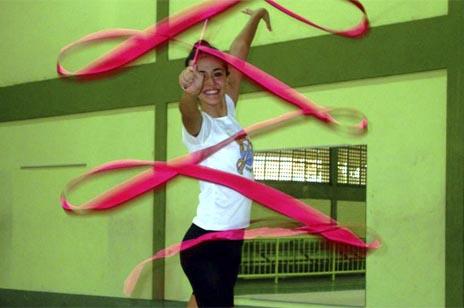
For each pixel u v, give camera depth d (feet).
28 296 25.59
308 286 24.79
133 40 14.17
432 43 17.19
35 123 25.76
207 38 20.98
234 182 10.34
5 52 26.71
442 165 17.04
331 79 18.81
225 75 10.83
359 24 17.44
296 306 19.80
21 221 25.99
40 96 25.45
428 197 17.24
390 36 17.87
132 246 22.75
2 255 26.50
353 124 18.49
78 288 24.20
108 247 23.39
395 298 17.63
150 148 22.58
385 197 17.90
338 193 21.03
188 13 13.06
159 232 21.95
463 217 16.49
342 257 24.90
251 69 12.09
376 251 17.99
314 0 19.21
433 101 17.26
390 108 17.92
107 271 23.39
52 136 25.23
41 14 25.64
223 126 10.67
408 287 17.44
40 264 25.35
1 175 26.68
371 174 18.17
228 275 10.81
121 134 23.29
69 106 24.58
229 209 10.58
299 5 19.45
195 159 10.40
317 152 21.59
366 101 18.33
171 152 22.00
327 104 18.98
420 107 17.46
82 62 24.06
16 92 26.21
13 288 26.09
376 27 18.08
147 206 22.45
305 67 19.26
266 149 19.95
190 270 10.69
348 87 18.65
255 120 20.17
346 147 19.85
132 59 14.29
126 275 22.85
